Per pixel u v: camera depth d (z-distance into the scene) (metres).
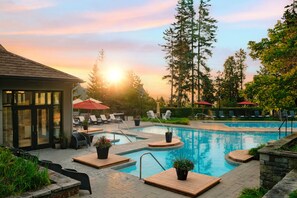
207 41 40.91
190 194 6.98
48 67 13.61
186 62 40.31
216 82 47.47
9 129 12.01
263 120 29.55
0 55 12.55
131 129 22.73
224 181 8.23
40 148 13.27
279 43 9.62
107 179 8.45
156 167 11.32
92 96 42.91
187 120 25.86
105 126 23.31
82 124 20.53
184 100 42.69
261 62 9.95
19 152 8.18
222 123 27.59
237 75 47.84
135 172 10.51
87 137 14.18
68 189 4.81
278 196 4.91
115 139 17.12
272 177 7.14
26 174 4.73
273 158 7.11
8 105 11.95
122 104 33.16
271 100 9.45
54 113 13.77
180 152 14.43
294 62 8.79
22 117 12.50
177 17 41.16
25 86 12.30
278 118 30.08
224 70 48.12
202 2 40.56
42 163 7.24
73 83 14.20
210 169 11.33
